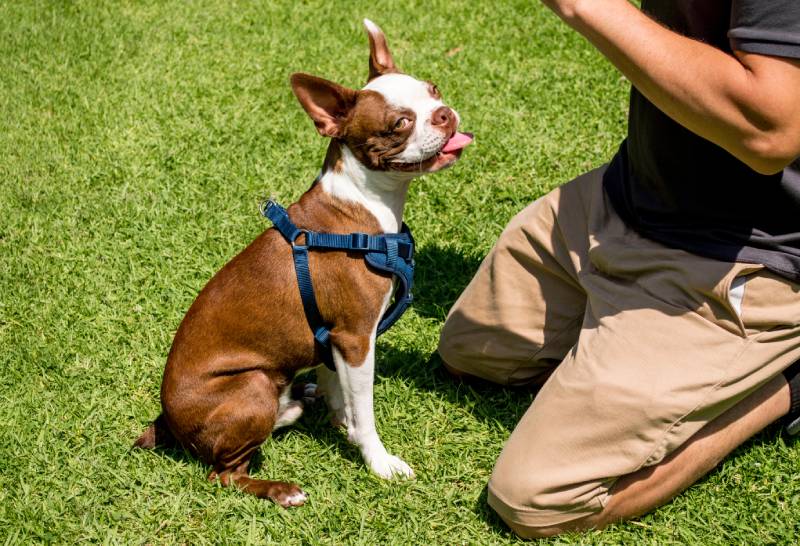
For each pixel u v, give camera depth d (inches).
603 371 79.3
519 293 87.9
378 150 82.3
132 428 88.3
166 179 108.1
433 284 97.7
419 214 103.2
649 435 78.5
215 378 83.7
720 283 78.4
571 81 117.3
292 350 84.5
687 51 74.1
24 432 87.5
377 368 91.6
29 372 91.9
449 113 82.4
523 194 104.3
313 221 83.9
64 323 95.1
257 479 84.7
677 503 82.7
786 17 72.2
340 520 82.9
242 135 112.6
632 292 81.5
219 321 84.0
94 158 111.1
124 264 99.7
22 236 102.8
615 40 74.7
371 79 85.7
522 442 80.5
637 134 81.8
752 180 77.9
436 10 134.6
